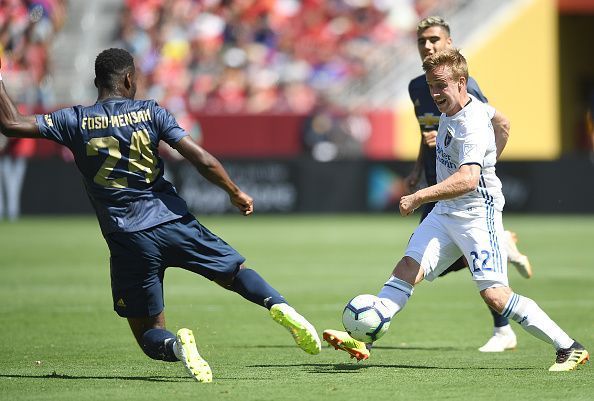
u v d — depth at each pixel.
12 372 24.39
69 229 77.81
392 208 92.25
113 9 109.50
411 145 100.31
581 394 20.64
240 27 109.12
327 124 98.56
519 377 23.08
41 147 92.94
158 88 103.62
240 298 42.56
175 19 108.00
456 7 111.75
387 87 104.12
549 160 89.81
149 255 22.00
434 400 19.94
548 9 109.38
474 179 22.66
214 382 22.25
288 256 60.00
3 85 22.08
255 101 105.19
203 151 21.80
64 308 38.59
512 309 23.81
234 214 90.38
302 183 91.31
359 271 52.44
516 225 81.19
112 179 21.94
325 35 109.81
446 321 36.03
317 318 36.12
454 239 23.92
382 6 111.75
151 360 26.61
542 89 109.56
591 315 36.53
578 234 73.50
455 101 23.22
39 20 91.81
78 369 24.94
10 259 57.91
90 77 104.25
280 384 21.98
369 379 22.83
